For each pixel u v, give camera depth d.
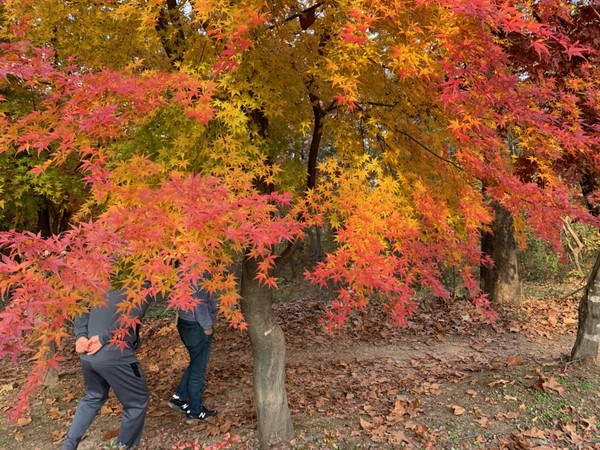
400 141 3.32
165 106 2.55
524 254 12.13
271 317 3.63
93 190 2.26
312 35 3.00
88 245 1.78
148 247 1.92
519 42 3.40
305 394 4.70
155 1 2.56
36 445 3.84
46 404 4.71
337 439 3.56
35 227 7.08
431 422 3.74
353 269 2.43
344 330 7.12
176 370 5.65
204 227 1.88
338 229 2.58
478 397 4.15
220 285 2.17
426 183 3.29
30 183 4.69
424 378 4.94
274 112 2.65
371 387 4.79
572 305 8.19
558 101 3.43
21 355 6.56
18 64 1.98
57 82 2.16
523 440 3.31
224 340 6.85
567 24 3.67
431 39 2.36
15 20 3.42
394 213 2.71
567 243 10.54
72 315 1.99
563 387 3.98
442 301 8.55
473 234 3.39
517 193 2.97
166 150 2.61
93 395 3.10
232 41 2.28
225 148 2.58
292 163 3.15
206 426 3.97
